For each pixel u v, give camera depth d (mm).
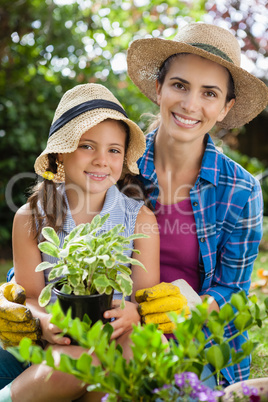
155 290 1651
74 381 1423
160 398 1170
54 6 5273
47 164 1929
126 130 1887
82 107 1775
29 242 1840
